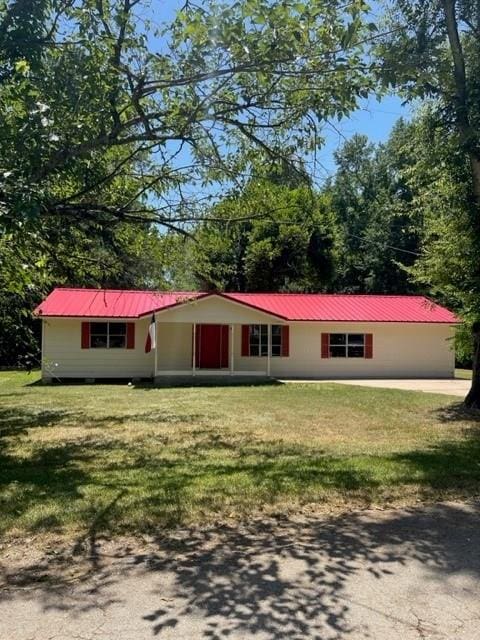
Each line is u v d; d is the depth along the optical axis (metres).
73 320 21.89
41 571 3.93
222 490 6.02
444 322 24.06
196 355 23.58
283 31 5.33
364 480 6.42
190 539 4.55
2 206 4.32
